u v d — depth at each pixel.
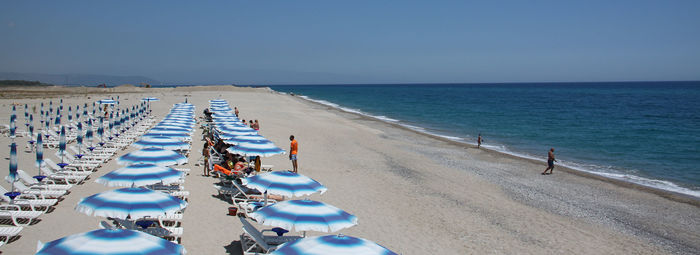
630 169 23.58
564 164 24.53
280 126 34.19
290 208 8.24
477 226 13.14
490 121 49.03
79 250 5.67
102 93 76.38
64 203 12.09
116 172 10.42
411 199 15.51
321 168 19.61
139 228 9.51
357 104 81.00
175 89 95.50
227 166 16.12
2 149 18.83
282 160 20.70
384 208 14.21
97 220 10.96
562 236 12.79
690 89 166.62
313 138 28.92
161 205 8.10
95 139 22.91
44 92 75.50
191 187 14.71
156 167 10.84
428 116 55.28
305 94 137.38
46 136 21.56
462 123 46.72
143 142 15.83
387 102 88.88
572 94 129.00
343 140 29.06
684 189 19.30
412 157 24.19
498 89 194.75
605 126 44.22
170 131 19.52
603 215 15.09
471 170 21.42
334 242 6.49
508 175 20.72
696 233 13.68
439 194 16.45
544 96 116.44
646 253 11.92
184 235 10.55
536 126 43.94
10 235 8.97
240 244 10.24
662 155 27.92
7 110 36.78
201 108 47.44
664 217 15.15
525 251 11.45
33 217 10.05
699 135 37.62
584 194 17.80
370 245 6.58
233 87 103.25
